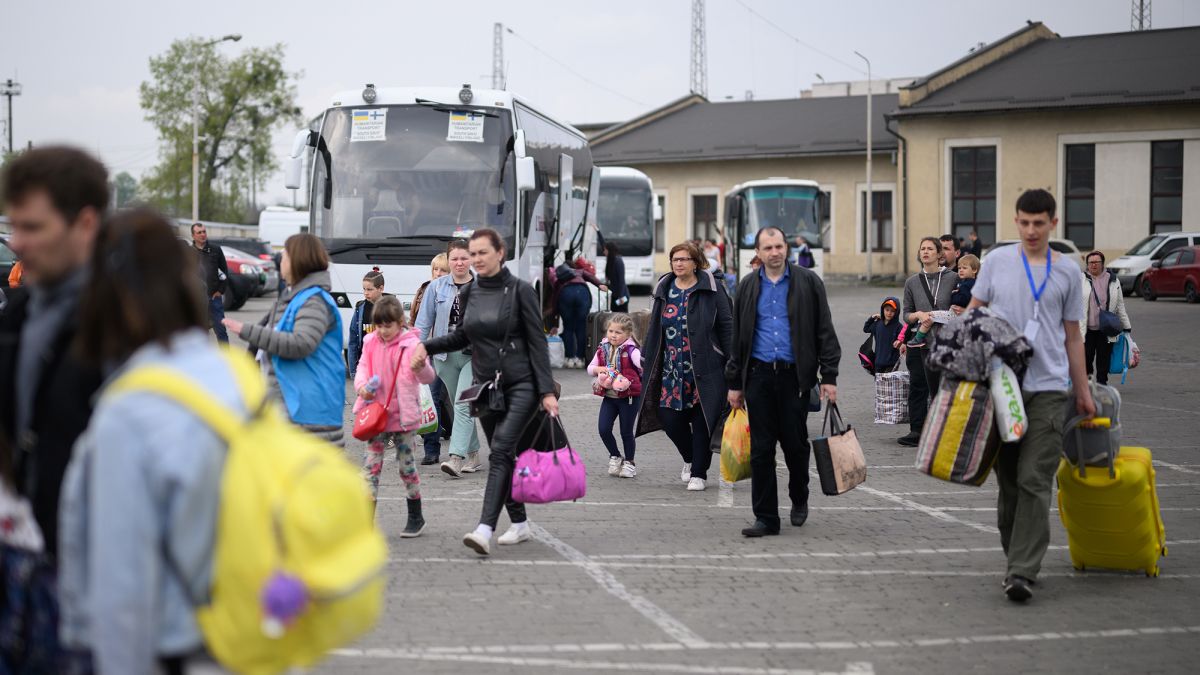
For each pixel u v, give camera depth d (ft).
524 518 25.61
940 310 38.37
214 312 57.57
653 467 35.96
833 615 20.25
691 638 18.90
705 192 173.58
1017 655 18.16
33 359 9.71
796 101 183.62
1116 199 142.72
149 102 224.74
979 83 151.74
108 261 9.29
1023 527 20.94
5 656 9.75
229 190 228.63
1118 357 46.73
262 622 8.96
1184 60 145.28
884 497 30.96
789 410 26.12
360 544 9.48
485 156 55.83
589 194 81.71
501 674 17.07
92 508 8.80
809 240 128.36
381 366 25.26
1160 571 23.21
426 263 55.21
